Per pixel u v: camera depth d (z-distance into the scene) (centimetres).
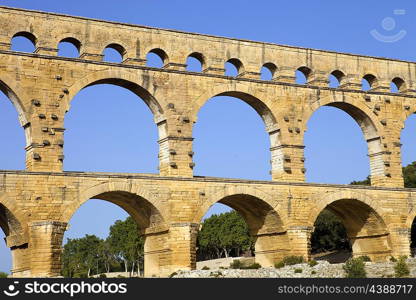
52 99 7625
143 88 8094
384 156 9381
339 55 9369
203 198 8138
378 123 9444
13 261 7531
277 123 8781
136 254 17400
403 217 9338
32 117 7506
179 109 8250
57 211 7406
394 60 9775
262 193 8444
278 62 8931
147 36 8231
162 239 8031
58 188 7444
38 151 7475
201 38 8525
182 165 8156
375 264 7856
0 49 7456
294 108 8912
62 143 7594
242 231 17250
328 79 9238
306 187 8731
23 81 7525
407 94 9725
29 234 7262
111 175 7694
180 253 7938
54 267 7300
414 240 12044
